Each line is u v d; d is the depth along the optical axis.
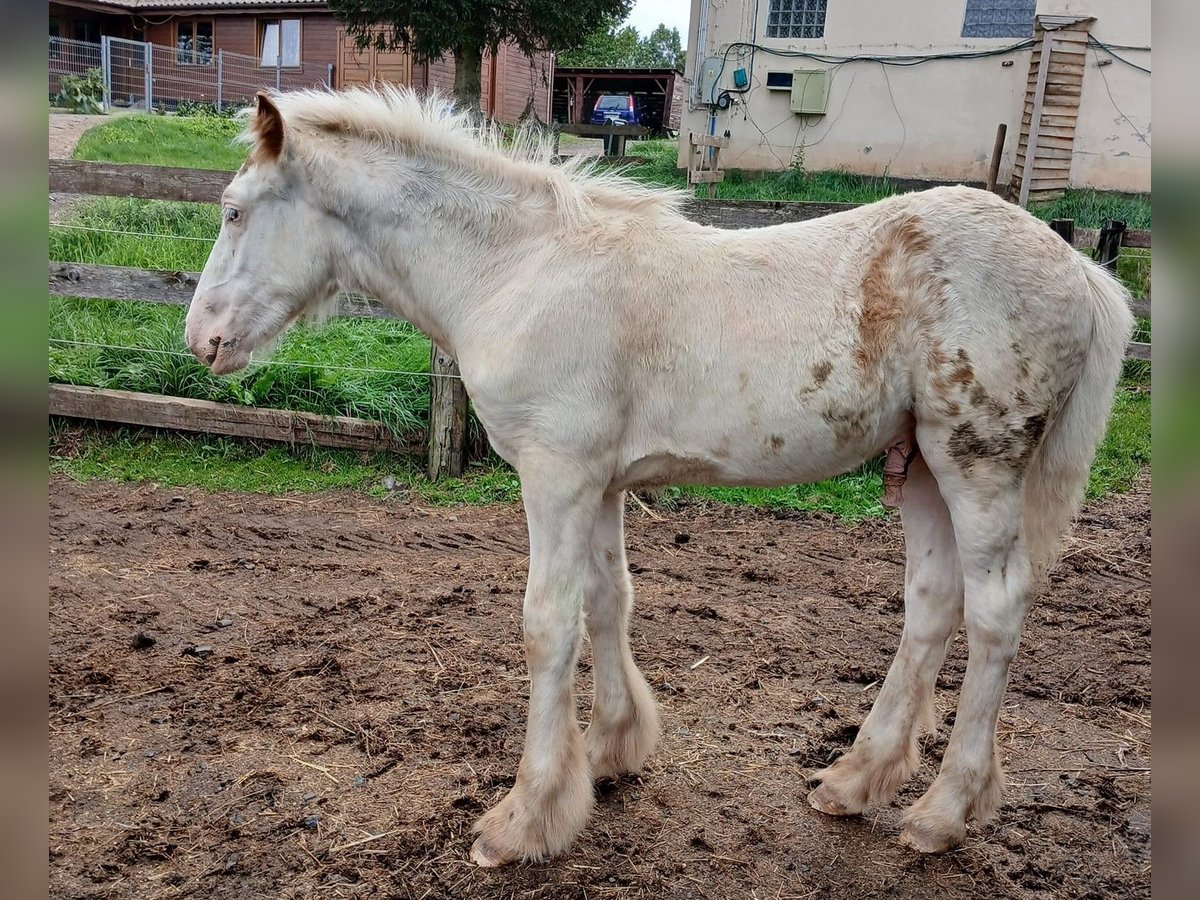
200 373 6.19
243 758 3.03
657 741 3.13
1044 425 2.48
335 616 4.06
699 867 2.61
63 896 2.41
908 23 13.77
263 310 2.89
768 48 14.48
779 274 2.57
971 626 2.56
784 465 2.61
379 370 6.10
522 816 2.61
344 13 13.36
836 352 2.48
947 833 2.64
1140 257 7.55
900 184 14.25
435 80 23.67
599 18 13.84
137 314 7.28
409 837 2.68
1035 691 3.60
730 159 15.06
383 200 2.81
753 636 4.02
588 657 3.88
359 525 5.14
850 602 4.41
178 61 23.84
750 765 3.10
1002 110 13.59
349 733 3.18
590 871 2.59
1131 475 6.08
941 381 2.44
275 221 2.83
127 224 8.58
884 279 2.48
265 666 3.58
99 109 19.67
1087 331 2.52
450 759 3.06
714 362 2.55
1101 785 3.00
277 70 23.45
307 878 2.52
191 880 2.49
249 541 4.88
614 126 15.96
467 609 4.16
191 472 5.73
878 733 2.83
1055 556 2.72
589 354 2.57
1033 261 2.44
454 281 2.81
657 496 5.64
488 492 5.59
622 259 2.64
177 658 3.65
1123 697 3.56
